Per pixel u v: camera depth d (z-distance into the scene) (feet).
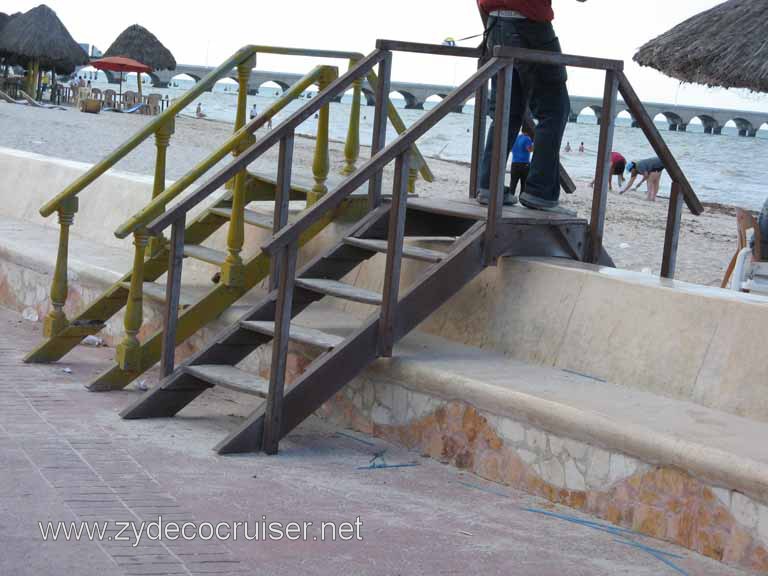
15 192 40.34
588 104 338.54
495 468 17.94
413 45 23.82
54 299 25.34
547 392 17.63
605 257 22.36
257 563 13.39
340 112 284.20
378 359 20.25
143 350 23.08
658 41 33.73
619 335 19.03
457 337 22.07
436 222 24.07
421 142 165.17
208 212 26.14
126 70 167.32
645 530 15.51
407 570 13.48
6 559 12.92
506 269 21.40
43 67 168.25
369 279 25.05
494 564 13.89
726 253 48.29
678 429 15.67
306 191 25.13
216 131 125.90
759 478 13.93
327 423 21.47
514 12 22.48
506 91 20.38
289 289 18.75
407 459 19.10
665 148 22.39
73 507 15.08
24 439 18.57
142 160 80.59
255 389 19.26
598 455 16.24
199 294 26.02
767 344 16.89
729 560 14.38
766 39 31.58
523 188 25.79
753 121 327.88
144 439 19.24
